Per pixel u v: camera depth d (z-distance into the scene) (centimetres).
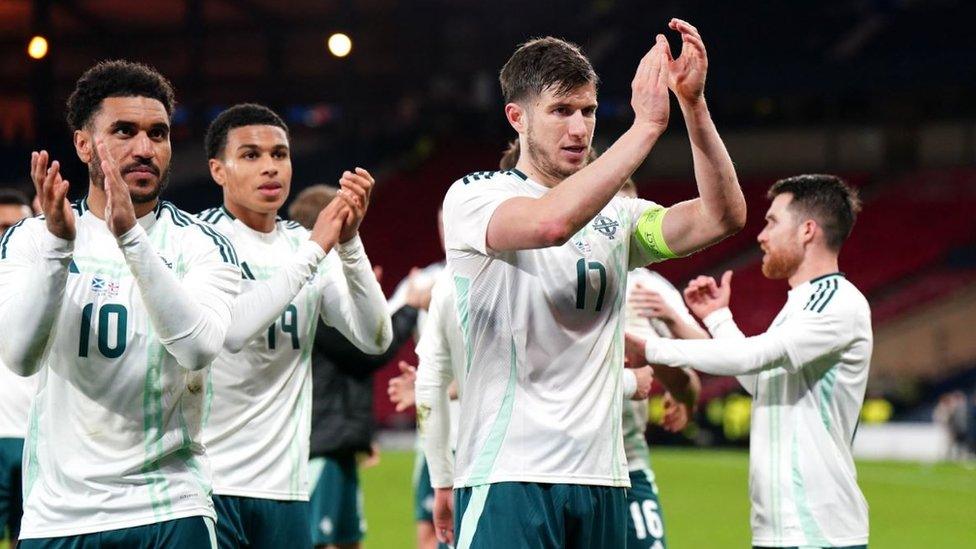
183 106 4872
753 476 841
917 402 4372
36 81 4306
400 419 4341
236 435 859
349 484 1116
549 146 648
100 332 665
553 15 5253
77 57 5050
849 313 823
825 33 5744
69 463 666
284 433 879
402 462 3106
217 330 662
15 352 632
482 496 652
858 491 830
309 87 5194
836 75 5519
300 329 884
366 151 5656
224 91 5209
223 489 850
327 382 1100
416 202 5572
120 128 668
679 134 5709
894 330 4831
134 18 4881
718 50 5719
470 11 5109
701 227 656
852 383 833
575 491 649
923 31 5644
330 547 1104
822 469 818
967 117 5603
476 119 5631
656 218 680
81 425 668
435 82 5550
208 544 691
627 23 5500
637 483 948
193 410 694
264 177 898
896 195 5528
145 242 626
